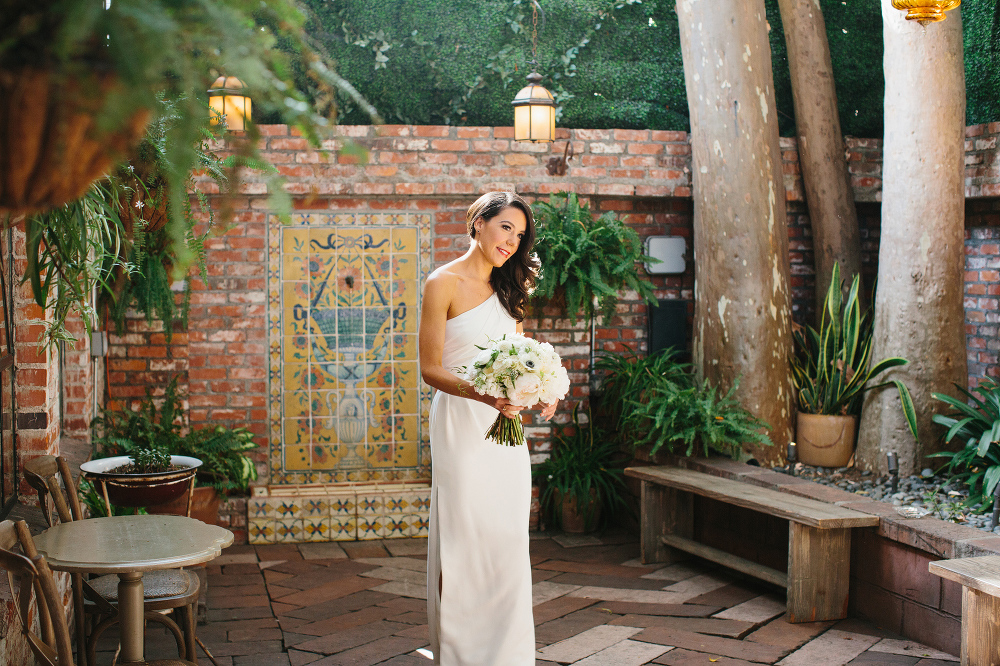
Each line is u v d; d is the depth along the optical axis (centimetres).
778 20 612
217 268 537
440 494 277
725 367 511
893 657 333
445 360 282
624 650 345
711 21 509
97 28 78
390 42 568
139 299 483
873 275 612
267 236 541
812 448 497
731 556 429
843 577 381
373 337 556
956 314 464
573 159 563
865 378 485
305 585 439
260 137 107
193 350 536
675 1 588
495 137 554
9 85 78
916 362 463
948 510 392
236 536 523
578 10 586
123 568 219
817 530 374
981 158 530
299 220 544
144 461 362
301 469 553
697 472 473
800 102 581
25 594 183
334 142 534
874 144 597
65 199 91
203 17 86
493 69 581
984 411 444
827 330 503
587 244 520
